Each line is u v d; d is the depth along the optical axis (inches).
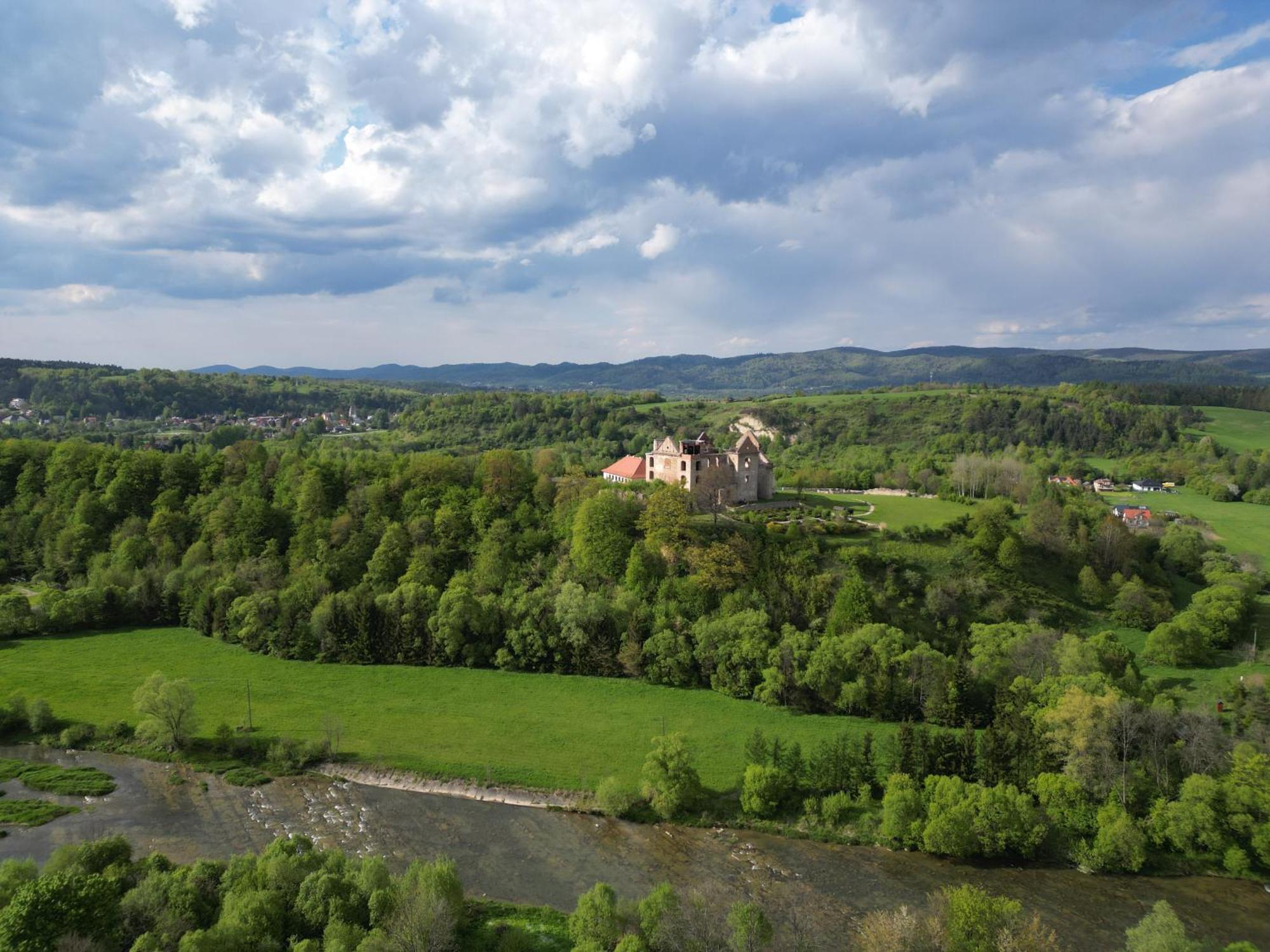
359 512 6250.0
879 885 3043.8
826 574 5073.8
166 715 3939.5
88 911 2327.8
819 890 3002.0
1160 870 3149.6
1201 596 5383.9
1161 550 6496.1
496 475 6397.6
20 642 5369.1
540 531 5974.4
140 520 6491.1
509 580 5502.0
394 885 2659.9
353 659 5103.3
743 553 5319.9
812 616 4822.8
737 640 4628.4
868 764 3599.9
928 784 3373.5
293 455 6978.4
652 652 4758.9
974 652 4515.3
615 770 3794.3
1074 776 3415.4
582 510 5575.8
